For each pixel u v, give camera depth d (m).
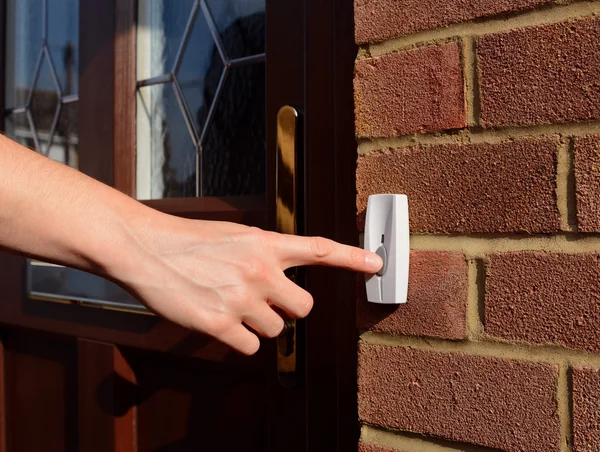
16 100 1.35
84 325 1.15
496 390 0.56
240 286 0.58
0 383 1.33
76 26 1.22
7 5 1.36
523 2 0.54
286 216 0.83
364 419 0.65
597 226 0.51
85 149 1.17
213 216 0.99
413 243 0.62
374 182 0.64
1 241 0.55
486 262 0.57
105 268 0.56
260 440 0.94
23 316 1.26
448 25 0.59
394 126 0.62
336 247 0.60
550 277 0.53
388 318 0.63
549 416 0.53
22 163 0.55
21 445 1.33
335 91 0.82
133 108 1.11
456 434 0.58
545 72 0.53
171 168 1.09
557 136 0.53
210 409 1.00
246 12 0.99
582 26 0.51
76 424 1.20
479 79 0.57
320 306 0.85
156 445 1.08
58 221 0.54
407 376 0.62
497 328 0.56
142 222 0.57
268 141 0.92
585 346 0.52
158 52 1.10
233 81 1.00
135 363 1.12
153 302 0.58
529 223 0.54
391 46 0.63
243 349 0.61
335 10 0.83
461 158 0.58
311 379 0.85
